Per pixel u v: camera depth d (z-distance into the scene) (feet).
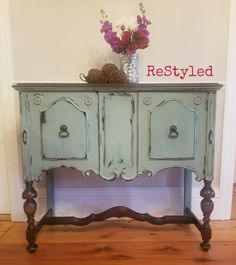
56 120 4.54
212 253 4.88
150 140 4.61
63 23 5.57
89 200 6.15
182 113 4.57
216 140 5.95
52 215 5.96
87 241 5.29
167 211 6.20
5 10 5.49
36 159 4.65
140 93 4.51
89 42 5.64
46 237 5.44
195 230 5.68
